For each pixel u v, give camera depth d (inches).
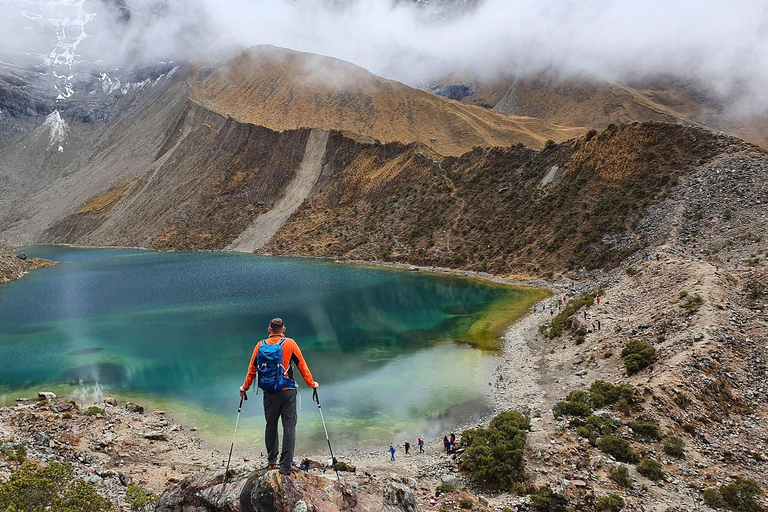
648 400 1342.3
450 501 1006.4
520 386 1803.6
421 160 5738.2
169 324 2837.1
